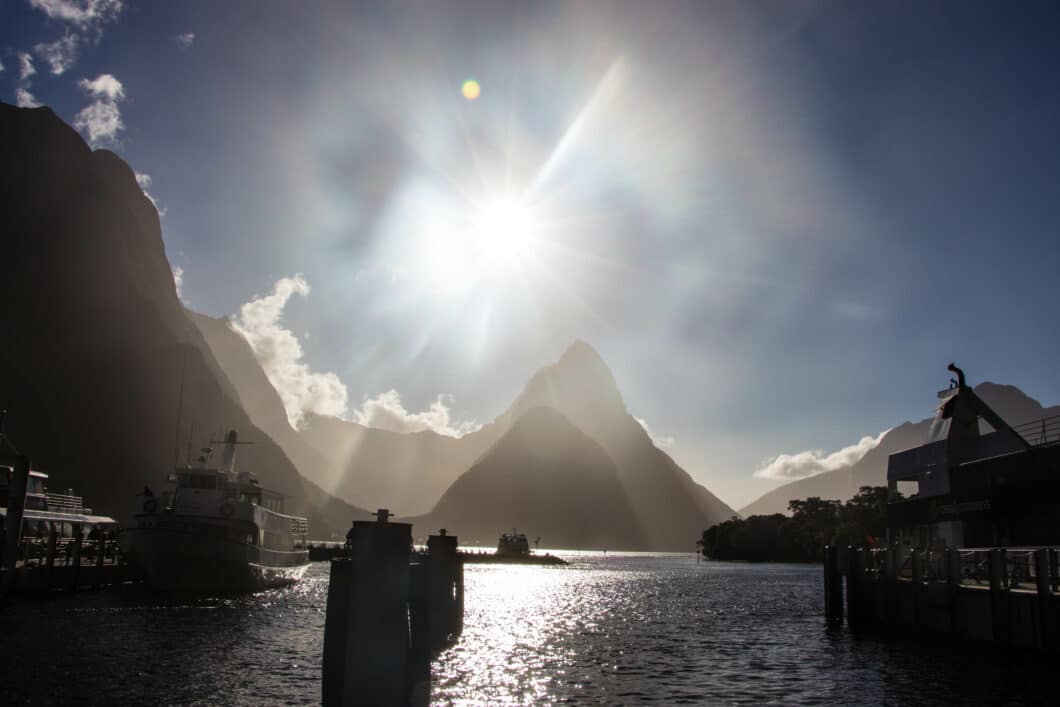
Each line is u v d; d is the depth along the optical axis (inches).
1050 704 1216.8
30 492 3090.6
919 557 1774.1
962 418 2119.8
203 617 2127.2
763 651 1764.3
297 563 3641.7
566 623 2364.7
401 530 938.1
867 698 1279.5
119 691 1234.0
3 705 1131.3
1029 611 1368.1
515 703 1239.5
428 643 1267.2
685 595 3710.6
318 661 1533.0
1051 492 1701.5
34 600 2294.5
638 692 1332.4
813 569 7726.4
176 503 2802.7
